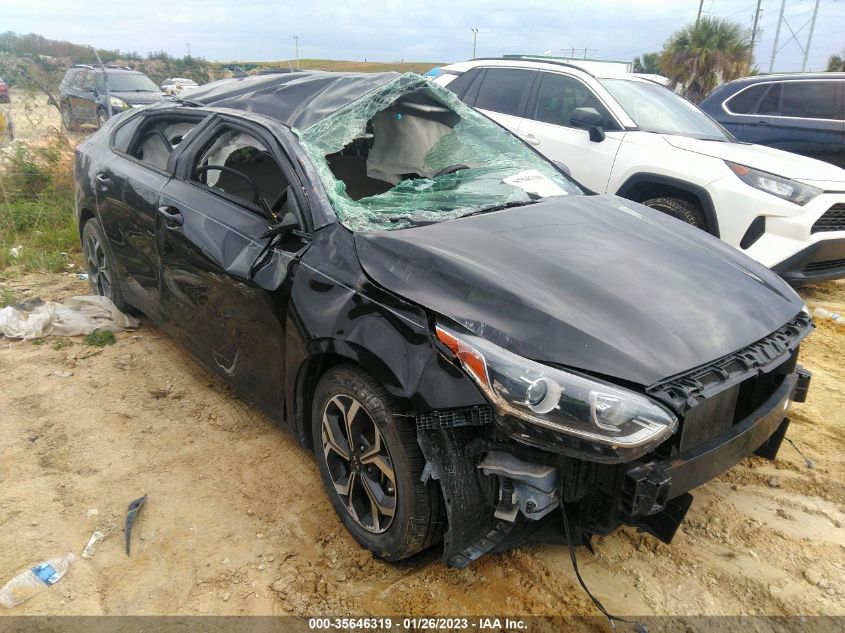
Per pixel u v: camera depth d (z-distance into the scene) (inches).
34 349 169.0
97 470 122.4
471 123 155.1
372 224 109.0
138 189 153.0
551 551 105.3
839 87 300.0
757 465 129.6
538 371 80.2
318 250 106.7
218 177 137.0
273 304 111.3
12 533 105.0
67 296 208.1
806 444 137.6
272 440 134.3
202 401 148.1
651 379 81.1
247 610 93.1
